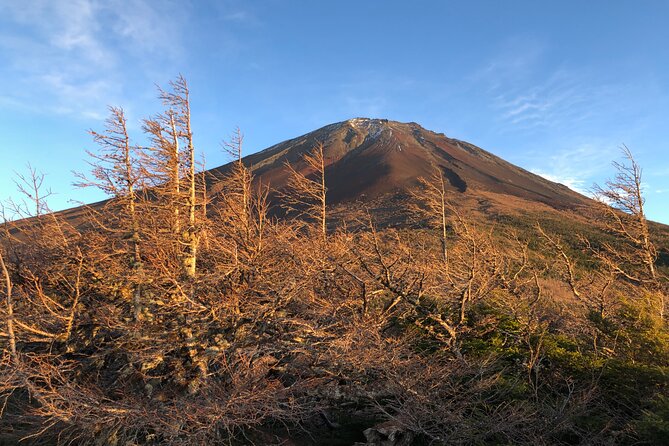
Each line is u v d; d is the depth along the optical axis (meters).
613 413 8.90
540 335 11.26
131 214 10.42
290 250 11.12
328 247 12.48
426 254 13.71
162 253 10.24
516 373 10.57
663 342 9.09
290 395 10.12
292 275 10.78
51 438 9.49
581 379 9.88
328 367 10.85
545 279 21.39
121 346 10.24
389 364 9.80
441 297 12.27
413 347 11.58
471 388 9.28
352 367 10.46
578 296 14.98
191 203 10.70
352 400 10.86
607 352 11.06
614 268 17.92
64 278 10.71
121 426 8.77
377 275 10.83
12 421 9.59
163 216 10.69
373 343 10.25
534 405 9.00
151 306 10.85
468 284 11.41
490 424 8.32
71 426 8.79
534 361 10.48
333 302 12.05
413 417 8.66
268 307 10.29
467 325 12.33
